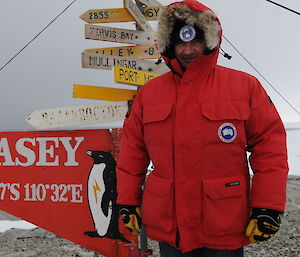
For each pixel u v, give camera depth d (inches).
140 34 122.4
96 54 109.7
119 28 119.3
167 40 71.4
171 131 67.9
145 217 73.2
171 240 69.3
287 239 161.9
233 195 65.6
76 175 110.4
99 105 106.7
